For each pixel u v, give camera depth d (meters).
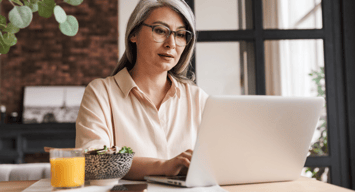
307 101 0.75
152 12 1.17
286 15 2.16
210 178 0.74
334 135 2.10
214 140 0.69
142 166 0.84
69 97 4.60
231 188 0.75
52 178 0.67
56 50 4.73
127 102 1.18
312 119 0.78
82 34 4.77
